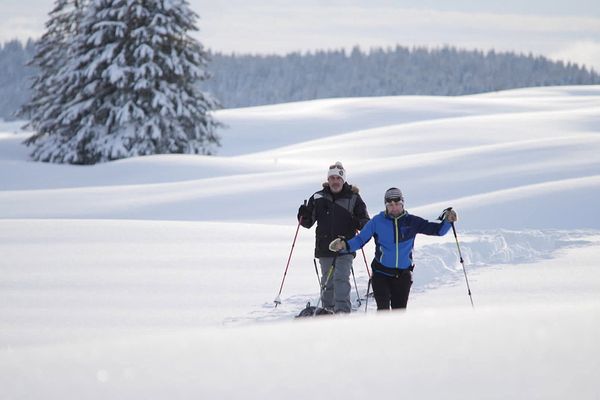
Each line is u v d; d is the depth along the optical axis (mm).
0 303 14344
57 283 16312
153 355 4902
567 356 4590
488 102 154875
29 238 22406
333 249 13297
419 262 18656
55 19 97812
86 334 11898
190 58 87062
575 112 118625
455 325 5375
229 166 69875
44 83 97250
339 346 4930
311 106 161625
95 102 84500
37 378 4523
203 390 4207
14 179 68062
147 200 46000
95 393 4199
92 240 22125
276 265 19141
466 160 52875
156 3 84375
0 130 167750
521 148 55438
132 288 15984
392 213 13164
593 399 3998
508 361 4539
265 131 124750
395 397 4074
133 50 83938
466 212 35188
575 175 45469
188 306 14438
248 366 4582
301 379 4344
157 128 81250
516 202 35500
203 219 41125
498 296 15133
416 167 51969
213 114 137625
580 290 15344
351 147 95438
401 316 5906
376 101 153625
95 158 83438
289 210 42500
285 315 13828
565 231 24297
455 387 4184
